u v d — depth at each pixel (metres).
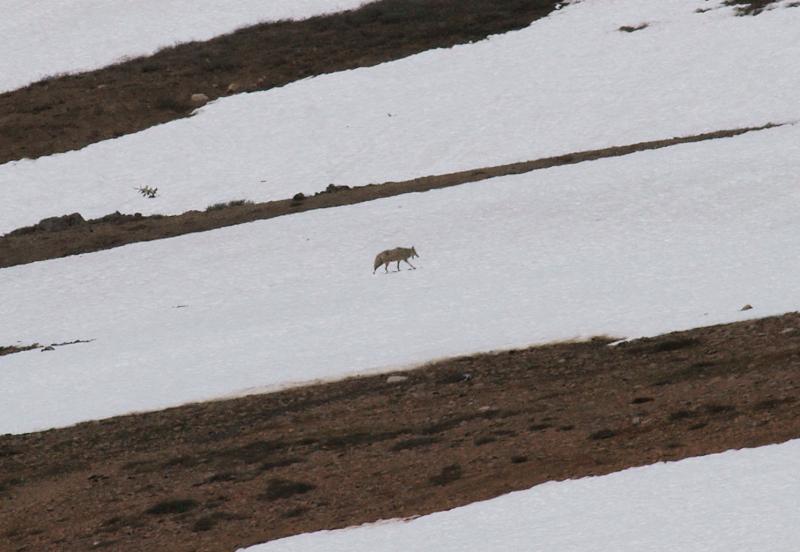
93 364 44.41
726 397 29.97
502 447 29.45
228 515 28.20
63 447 35.88
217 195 76.75
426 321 42.62
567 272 46.78
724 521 20.80
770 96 76.25
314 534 24.86
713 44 87.31
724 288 41.03
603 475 24.95
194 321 48.75
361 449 31.48
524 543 21.45
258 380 38.78
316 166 79.12
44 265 61.91
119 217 73.56
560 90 84.81
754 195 53.06
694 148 62.94
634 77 84.50
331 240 57.19
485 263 50.22
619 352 36.28
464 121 82.38
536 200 57.34
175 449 34.19
